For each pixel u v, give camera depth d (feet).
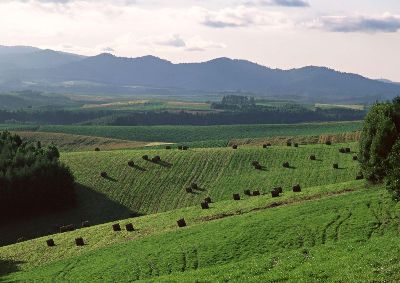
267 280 110.22
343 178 282.97
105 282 147.33
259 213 196.54
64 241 207.00
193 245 167.12
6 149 364.79
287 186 285.23
